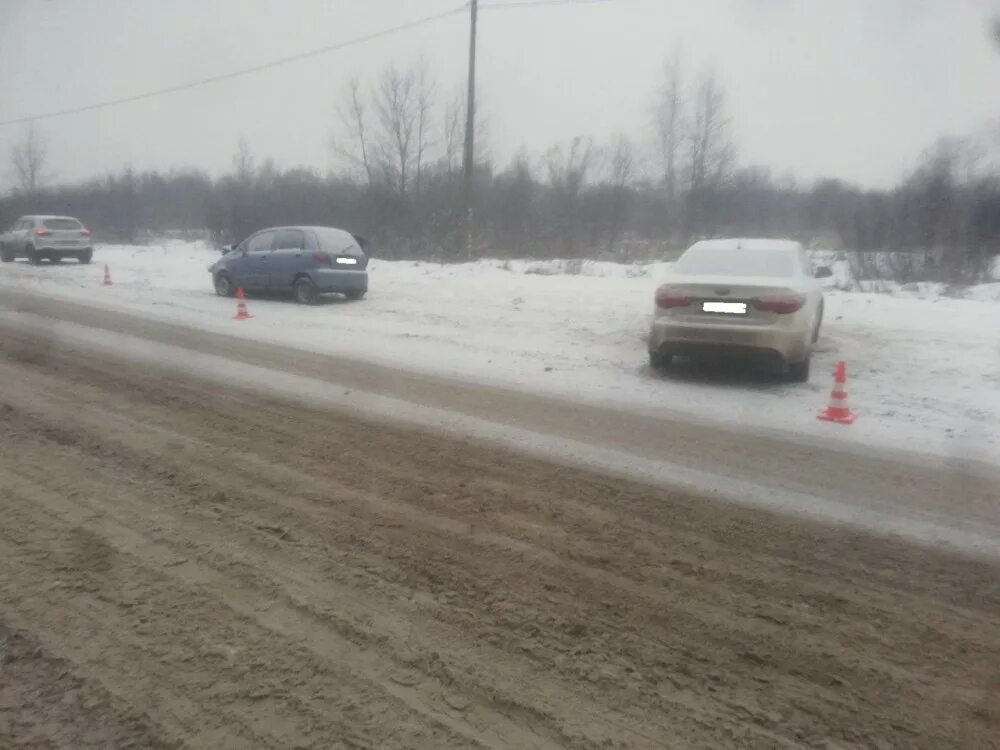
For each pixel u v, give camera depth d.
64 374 10.07
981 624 4.26
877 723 3.41
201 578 4.61
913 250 20.52
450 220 28.48
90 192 44.78
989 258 20.52
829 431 8.12
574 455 7.09
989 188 20.88
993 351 11.39
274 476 6.37
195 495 5.92
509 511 5.73
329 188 32.56
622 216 32.22
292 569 4.75
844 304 15.42
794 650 3.97
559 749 3.22
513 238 29.88
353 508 5.73
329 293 17.80
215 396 9.07
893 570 4.89
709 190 31.30
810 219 32.56
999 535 5.46
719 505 5.93
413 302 17.53
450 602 4.39
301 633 4.04
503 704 3.50
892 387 10.03
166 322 15.09
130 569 4.71
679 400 9.34
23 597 4.37
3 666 3.73
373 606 4.33
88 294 19.67
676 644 4.01
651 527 5.50
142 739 3.24
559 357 11.88
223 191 37.09
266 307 17.23
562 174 32.75
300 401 8.94
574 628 4.14
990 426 8.34
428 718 3.39
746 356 9.79
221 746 3.20
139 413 8.23
